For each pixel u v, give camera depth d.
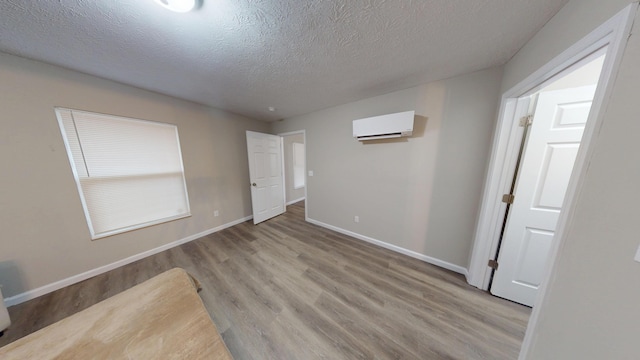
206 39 1.24
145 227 2.26
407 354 1.17
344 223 2.88
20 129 1.51
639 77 0.56
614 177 0.61
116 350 0.67
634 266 0.55
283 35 1.21
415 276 1.92
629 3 0.59
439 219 2.05
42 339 0.71
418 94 2.00
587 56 0.86
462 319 1.42
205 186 2.81
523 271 1.51
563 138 1.28
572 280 0.73
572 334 0.71
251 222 3.39
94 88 1.81
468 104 1.76
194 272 1.98
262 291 1.71
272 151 3.55
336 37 1.23
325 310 1.50
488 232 1.66
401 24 1.11
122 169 2.07
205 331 0.75
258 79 1.84
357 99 2.41
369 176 2.50
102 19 1.05
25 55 1.44
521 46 1.30
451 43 1.30
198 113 2.64
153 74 1.74
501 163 1.55
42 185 1.63
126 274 1.96
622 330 0.57
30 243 1.61
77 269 1.84
